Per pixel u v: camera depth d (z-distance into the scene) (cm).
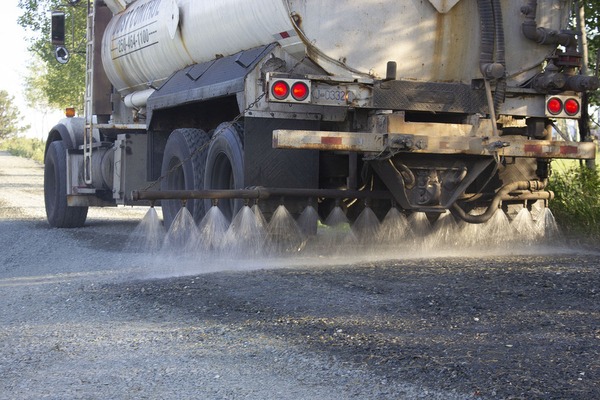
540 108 671
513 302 441
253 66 647
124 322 438
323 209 716
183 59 880
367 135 584
